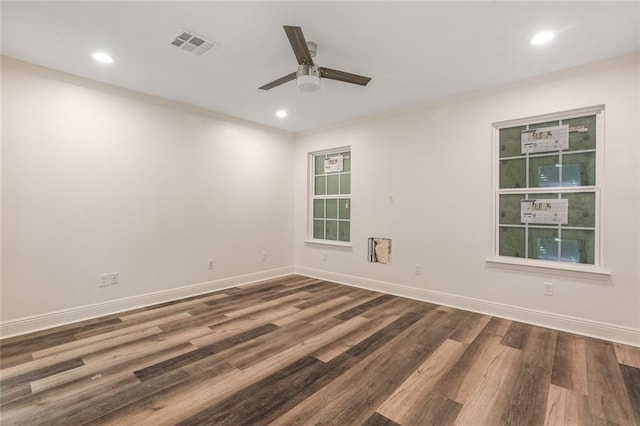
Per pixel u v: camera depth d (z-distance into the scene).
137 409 1.77
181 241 3.91
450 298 3.63
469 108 3.48
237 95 3.59
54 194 2.95
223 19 2.14
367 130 4.41
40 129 2.87
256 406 1.81
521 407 1.81
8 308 2.72
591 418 1.72
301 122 4.74
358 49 2.54
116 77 3.11
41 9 2.02
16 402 1.82
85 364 2.26
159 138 3.69
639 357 2.40
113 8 2.01
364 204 4.45
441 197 3.70
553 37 2.36
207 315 3.30
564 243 3.01
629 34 2.31
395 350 2.51
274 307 3.58
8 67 2.69
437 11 2.05
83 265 3.13
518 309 3.17
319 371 2.19
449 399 1.88
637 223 2.61
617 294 2.69
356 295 4.08
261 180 4.86
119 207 3.37
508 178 3.31
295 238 5.43
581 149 2.92
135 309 3.47
